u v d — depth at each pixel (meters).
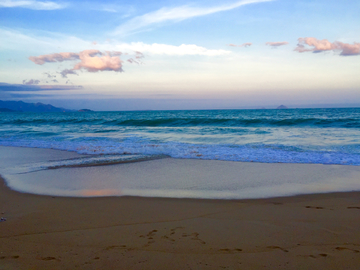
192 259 2.73
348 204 4.66
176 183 6.23
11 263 2.66
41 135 17.73
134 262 2.67
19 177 6.93
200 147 11.44
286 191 5.52
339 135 15.16
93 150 11.20
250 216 4.09
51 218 4.03
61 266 2.60
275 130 18.91
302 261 2.68
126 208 4.52
